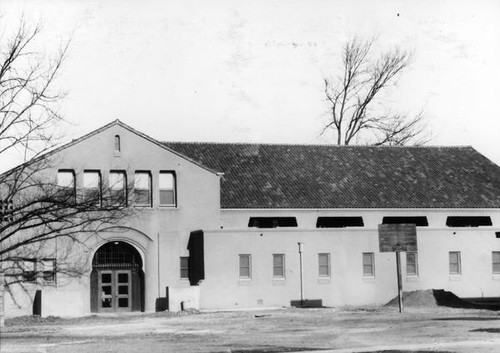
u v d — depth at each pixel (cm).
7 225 3862
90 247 4256
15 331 3117
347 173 5134
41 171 4175
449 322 3044
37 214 3931
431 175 5247
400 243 3606
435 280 4734
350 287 4597
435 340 2402
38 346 2458
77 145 4278
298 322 3250
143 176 4444
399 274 3766
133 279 4384
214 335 2738
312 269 4556
